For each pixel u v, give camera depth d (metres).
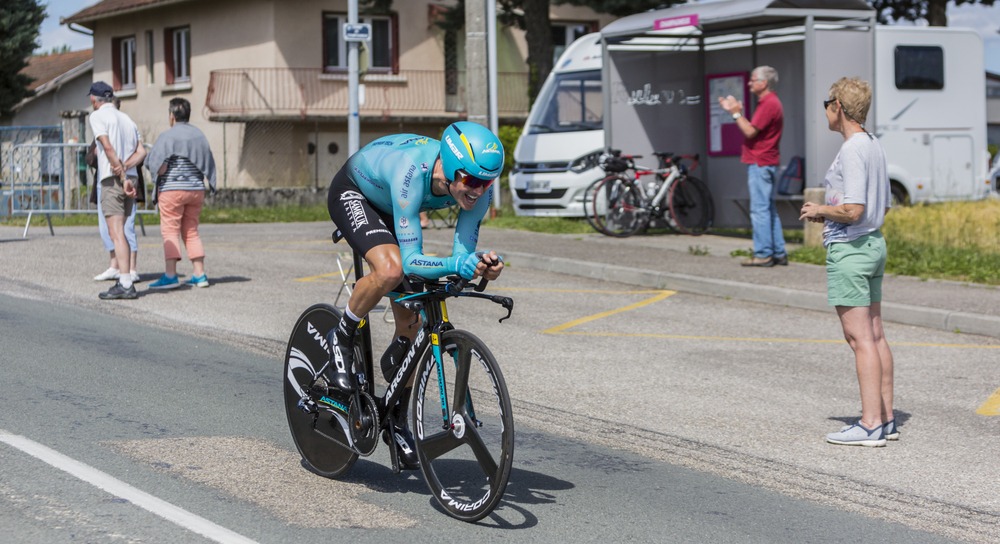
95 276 12.73
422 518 5.04
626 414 7.21
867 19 14.84
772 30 16.12
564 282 13.11
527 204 18.72
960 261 13.30
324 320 5.56
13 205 17.72
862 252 6.52
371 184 5.14
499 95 31.25
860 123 6.54
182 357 8.53
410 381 5.24
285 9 28.78
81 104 38.44
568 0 27.34
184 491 5.25
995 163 27.23
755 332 10.20
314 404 5.54
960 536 5.07
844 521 5.22
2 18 33.50
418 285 5.18
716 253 14.59
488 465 4.78
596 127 18.30
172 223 11.82
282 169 29.16
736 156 16.72
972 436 6.85
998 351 9.46
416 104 30.48
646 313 11.10
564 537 4.84
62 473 5.42
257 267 13.83
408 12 30.30
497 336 9.80
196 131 11.92
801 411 7.38
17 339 8.98
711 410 7.36
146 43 32.72
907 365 8.90
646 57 16.81
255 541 4.61
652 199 16.45
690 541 4.86
